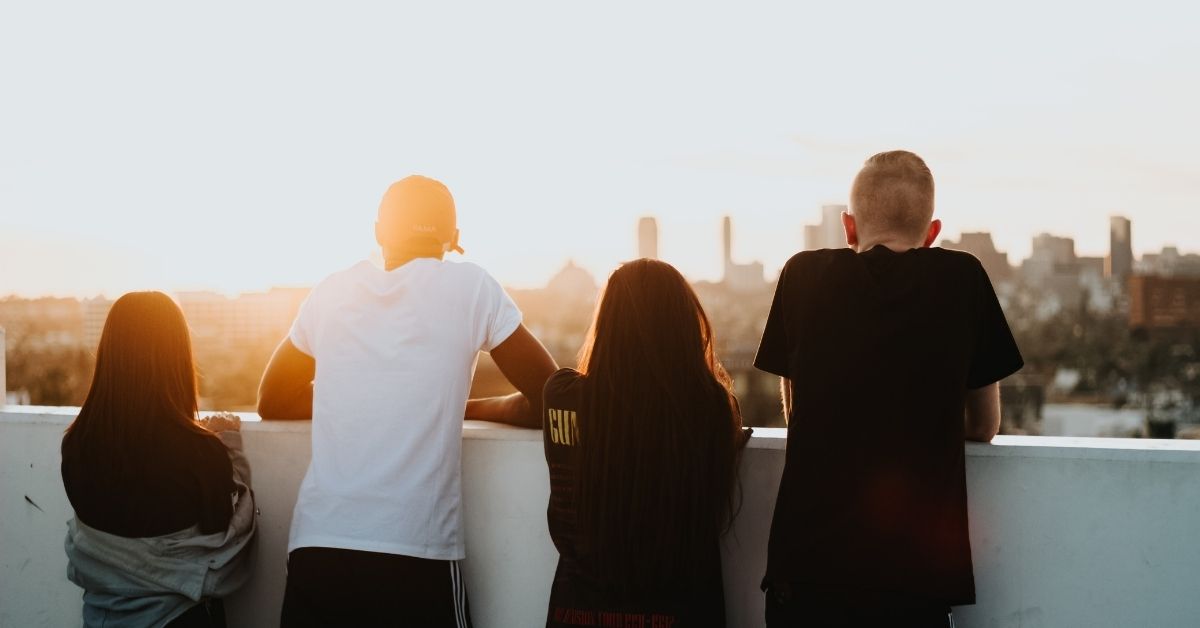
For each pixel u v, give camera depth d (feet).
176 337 7.26
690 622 6.22
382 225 7.32
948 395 5.87
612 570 6.23
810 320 6.15
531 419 7.58
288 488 8.10
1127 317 361.10
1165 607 6.53
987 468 6.79
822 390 5.99
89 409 7.16
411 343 6.82
